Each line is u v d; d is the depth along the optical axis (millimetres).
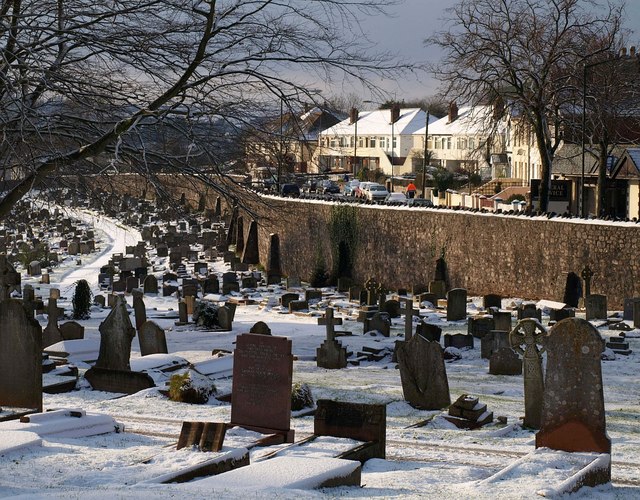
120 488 10781
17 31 20891
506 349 26484
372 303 46219
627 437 17078
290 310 45781
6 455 13086
